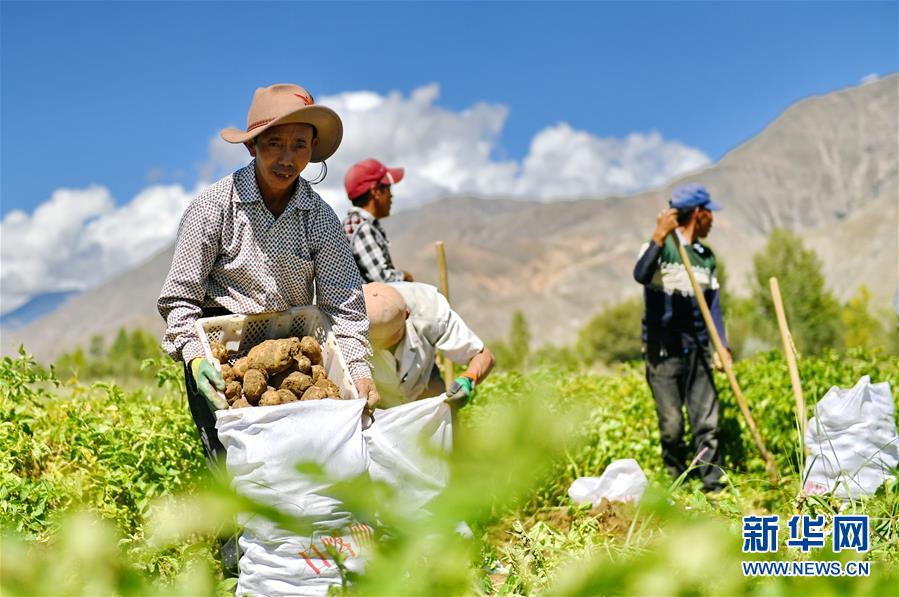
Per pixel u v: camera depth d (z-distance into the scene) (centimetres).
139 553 230
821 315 5000
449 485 65
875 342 4634
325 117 375
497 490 63
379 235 630
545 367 738
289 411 304
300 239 394
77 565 72
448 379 621
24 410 524
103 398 620
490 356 466
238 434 305
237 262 388
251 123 374
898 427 570
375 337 444
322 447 300
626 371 972
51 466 478
